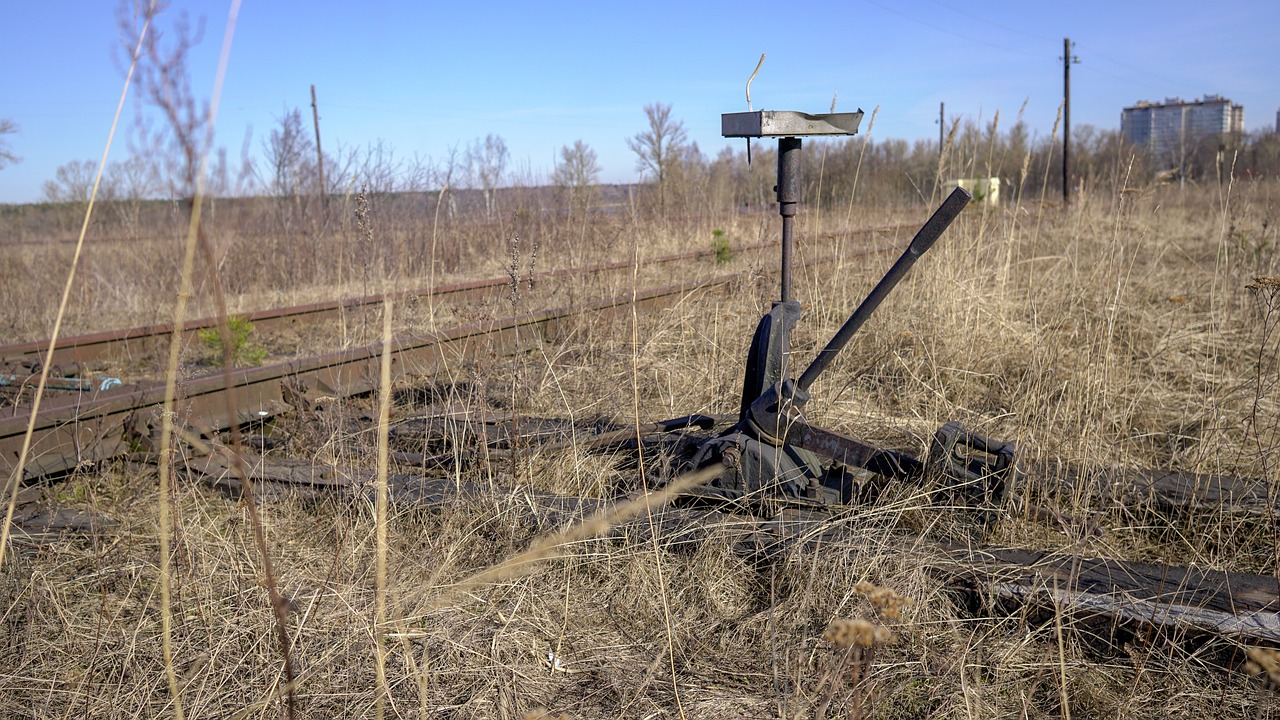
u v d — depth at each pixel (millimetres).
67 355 6641
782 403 3570
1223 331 6656
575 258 10062
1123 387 5199
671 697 2557
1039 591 2873
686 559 3219
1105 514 3705
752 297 6715
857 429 4781
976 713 2420
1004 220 8281
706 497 3602
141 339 6996
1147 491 3768
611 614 3008
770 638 2783
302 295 10266
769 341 3627
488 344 5461
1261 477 3988
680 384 5391
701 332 6191
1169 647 2676
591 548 3270
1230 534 3492
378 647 1842
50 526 3516
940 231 3125
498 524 3459
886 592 2039
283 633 1844
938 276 6660
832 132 3541
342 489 3705
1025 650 2727
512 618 2895
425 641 2750
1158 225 13305
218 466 4051
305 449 4438
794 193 3605
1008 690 2578
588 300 7305
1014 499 3656
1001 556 3148
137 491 3914
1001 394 5277
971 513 3561
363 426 4535
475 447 4129
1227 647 2621
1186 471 4062
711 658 2754
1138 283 8664
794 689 2564
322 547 3418
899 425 4793
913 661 2678
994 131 6156
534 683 2631
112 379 5469
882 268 8680
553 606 3027
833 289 6793
